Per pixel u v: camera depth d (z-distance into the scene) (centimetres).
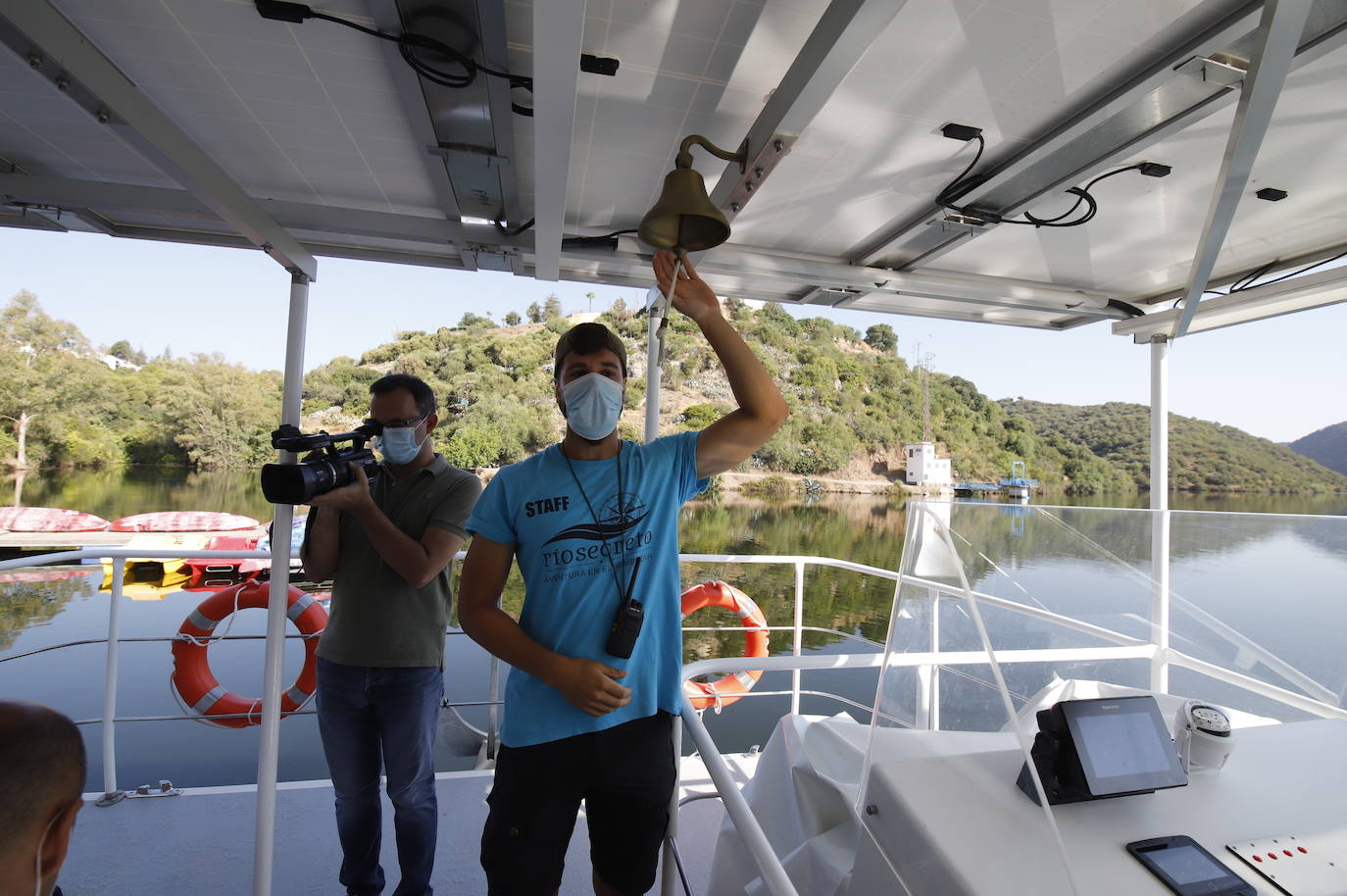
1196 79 126
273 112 154
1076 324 298
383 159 175
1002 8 114
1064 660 108
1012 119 149
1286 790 90
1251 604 118
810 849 125
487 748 259
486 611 110
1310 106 138
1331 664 118
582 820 216
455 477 172
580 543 111
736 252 226
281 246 153
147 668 1733
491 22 114
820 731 145
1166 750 89
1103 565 113
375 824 167
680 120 156
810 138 160
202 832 202
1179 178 174
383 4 112
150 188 171
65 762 49
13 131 164
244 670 1582
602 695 101
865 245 227
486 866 108
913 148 163
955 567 88
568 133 112
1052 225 188
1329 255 216
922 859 76
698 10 119
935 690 97
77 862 188
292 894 178
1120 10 113
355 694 160
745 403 120
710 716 1697
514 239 196
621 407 116
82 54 101
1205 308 235
